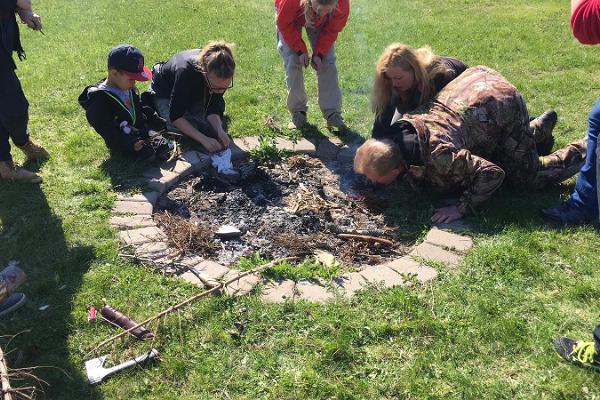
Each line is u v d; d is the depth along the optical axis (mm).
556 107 6066
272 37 8453
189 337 3178
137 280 3604
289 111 5664
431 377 2928
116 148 4926
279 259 3803
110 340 3131
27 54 7750
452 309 3352
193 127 5164
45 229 4086
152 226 4156
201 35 8523
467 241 3959
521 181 4441
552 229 4059
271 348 3105
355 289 3527
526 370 2965
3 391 2535
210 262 3785
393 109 4730
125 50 4699
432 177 4195
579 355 2961
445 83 4562
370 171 3982
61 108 5973
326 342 3121
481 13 9930
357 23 9250
